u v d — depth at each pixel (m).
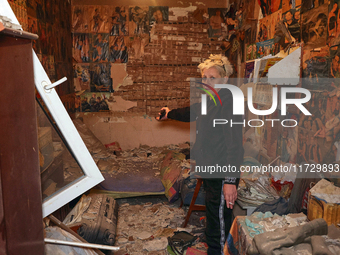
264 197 2.14
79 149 1.17
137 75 4.77
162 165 3.80
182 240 2.60
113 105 4.83
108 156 4.17
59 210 2.72
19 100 0.77
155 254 2.46
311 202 1.54
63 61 4.18
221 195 1.88
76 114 4.81
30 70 0.83
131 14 4.64
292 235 1.30
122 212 3.34
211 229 1.96
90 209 2.59
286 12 2.47
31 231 0.83
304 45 2.14
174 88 4.80
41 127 1.22
